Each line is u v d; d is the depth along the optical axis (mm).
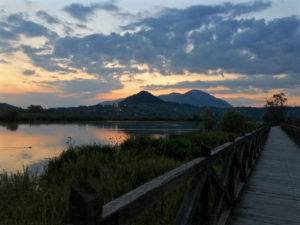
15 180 4984
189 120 106812
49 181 5449
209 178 2609
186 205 2104
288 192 4664
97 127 45000
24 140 20375
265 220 3338
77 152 7684
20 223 3043
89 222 857
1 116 64875
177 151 8094
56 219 3090
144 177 5059
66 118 86625
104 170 5543
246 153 5867
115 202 1129
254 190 4801
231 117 19188
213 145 10922
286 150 11117
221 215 3363
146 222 2998
